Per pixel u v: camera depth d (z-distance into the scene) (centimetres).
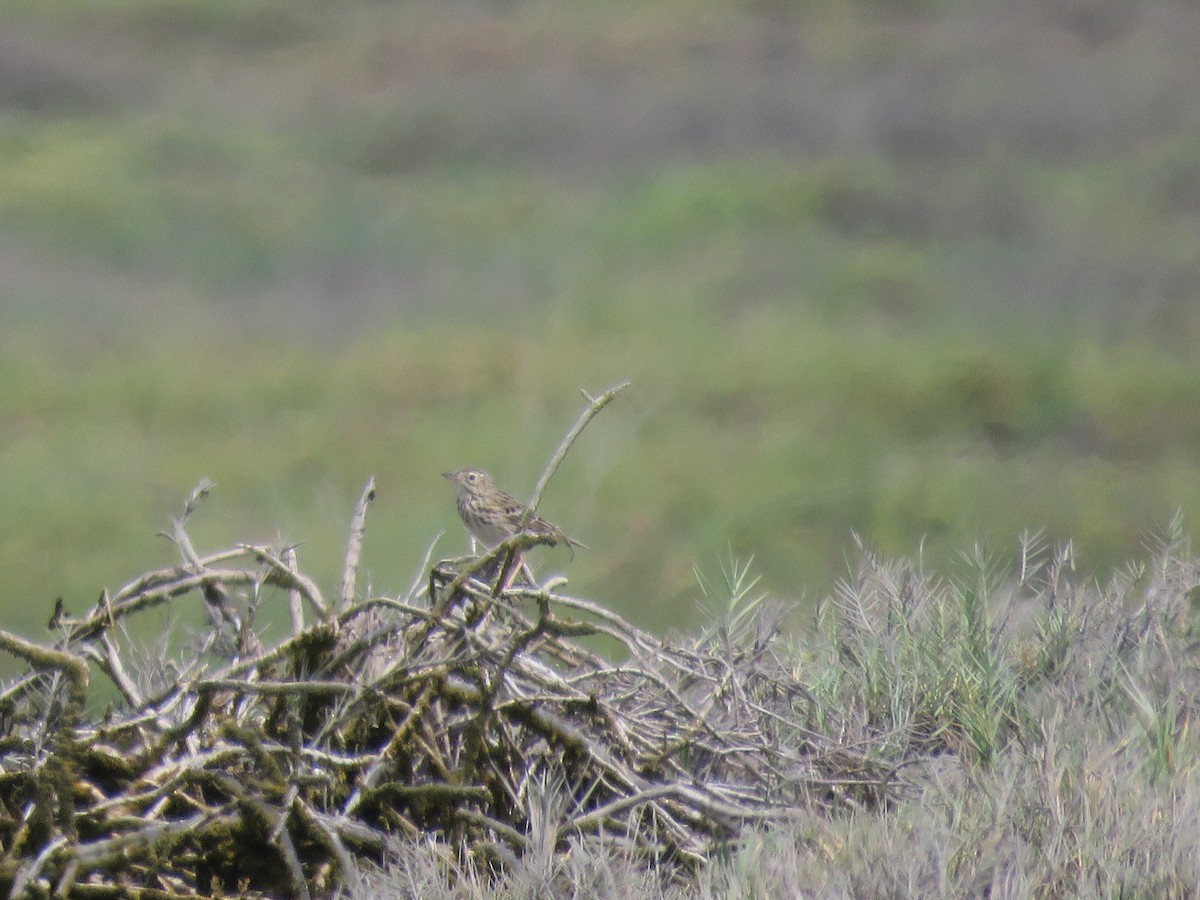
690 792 766
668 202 4050
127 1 6631
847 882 685
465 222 4053
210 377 2730
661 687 841
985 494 2086
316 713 812
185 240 3841
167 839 731
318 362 2819
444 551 1748
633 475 2081
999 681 896
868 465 2177
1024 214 3981
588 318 3091
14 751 782
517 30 6381
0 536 1945
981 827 727
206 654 875
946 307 3238
